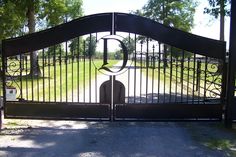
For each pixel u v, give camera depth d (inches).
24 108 275.6
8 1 778.8
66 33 269.7
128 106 276.5
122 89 275.9
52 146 221.0
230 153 209.8
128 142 231.8
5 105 274.8
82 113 276.7
